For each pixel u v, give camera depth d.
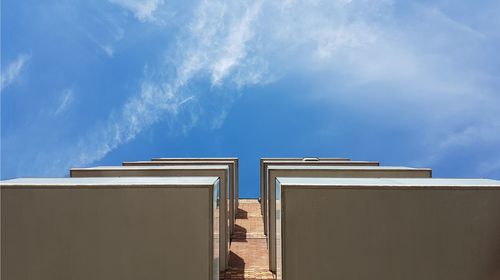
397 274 5.30
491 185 5.45
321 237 5.34
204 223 5.50
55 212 5.52
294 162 13.18
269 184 9.13
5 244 5.50
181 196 5.53
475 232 5.36
